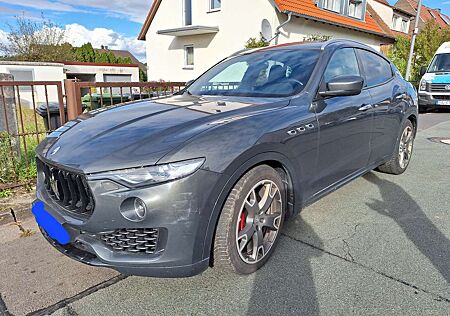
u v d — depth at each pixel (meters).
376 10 23.00
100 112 2.89
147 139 2.09
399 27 26.28
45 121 4.89
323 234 3.01
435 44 16.98
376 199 3.82
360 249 2.77
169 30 14.68
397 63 17.42
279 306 2.13
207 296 2.22
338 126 3.04
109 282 2.38
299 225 3.18
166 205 1.91
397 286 2.30
